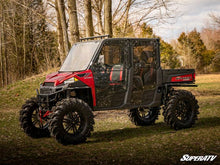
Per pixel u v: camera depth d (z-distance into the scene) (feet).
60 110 17.42
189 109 22.71
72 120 18.03
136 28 60.29
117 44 20.06
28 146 17.13
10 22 103.91
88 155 15.14
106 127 24.45
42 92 19.66
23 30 105.09
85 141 18.84
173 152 15.44
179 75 23.11
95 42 20.10
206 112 29.91
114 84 19.84
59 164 13.35
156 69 21.93
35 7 89.61
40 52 112.57
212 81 87.15
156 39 21.89
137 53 20.88
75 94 19.69
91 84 18.93
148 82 21.49
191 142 17.49
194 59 166.71
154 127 24.02
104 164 13.50
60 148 16.85
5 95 50.47
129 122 26.81
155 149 16.21
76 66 19.88
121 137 20.16
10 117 30.66
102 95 19.47
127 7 57.88
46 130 20.88
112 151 15.99
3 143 17.74
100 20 61.11
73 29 42.63
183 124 22.02
